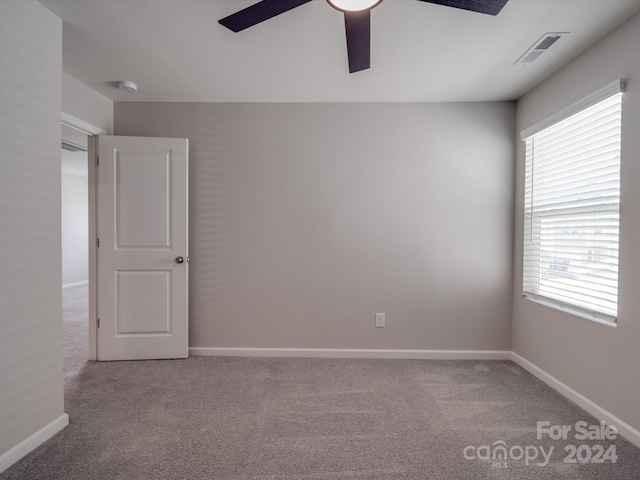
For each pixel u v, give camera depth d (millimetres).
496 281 2811
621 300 1763
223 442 1689
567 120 2182
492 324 2820
